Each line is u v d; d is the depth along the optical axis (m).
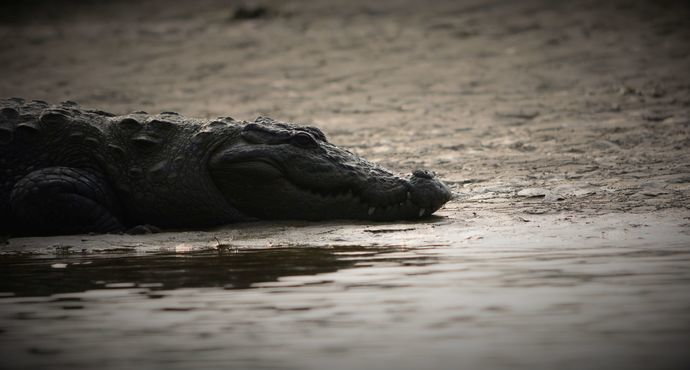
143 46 87.56
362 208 29.97
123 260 24.75
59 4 118.12
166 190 30.81
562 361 14.11
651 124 48.34
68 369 14.57
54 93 68.75
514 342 15.14
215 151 30.83
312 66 75.12
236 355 14.94
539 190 34.22
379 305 17.84
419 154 44.44
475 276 20.31
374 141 48.69
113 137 31.44
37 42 91.88
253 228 29.84
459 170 40.06
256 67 75.88
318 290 19.45
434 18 92.56
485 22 88.88
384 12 97.75
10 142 30.89
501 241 25.52
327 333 16.03
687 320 16.11
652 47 73.81
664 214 28.69
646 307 17.02
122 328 16.84
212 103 63.44
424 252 24.08
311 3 105.81
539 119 52.50
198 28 95.81
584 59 71.06
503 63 71.56
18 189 30.05
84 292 20.19
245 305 18.30
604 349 14.64
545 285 19.09
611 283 19.08
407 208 29.64
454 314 16.97
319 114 58.09
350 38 85.56
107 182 31.05
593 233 26.16
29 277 22.33
